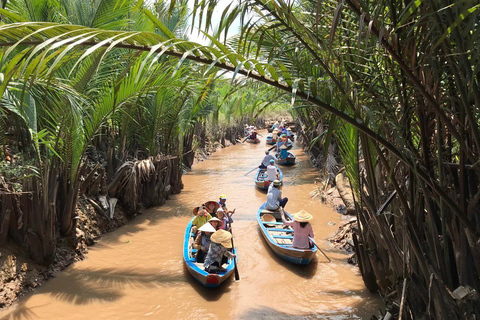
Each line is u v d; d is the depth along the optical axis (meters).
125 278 7.38
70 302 6.39
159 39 2.60
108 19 8.30
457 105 3.41
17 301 6.30
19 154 7.80
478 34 2.51
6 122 8.39
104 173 10.32
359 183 5.64
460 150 3.26
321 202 12.97
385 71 3.58
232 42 4.59
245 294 6.83
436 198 3.69
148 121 12.39
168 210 12.29
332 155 14.05
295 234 8.12
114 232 10.02
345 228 9.48
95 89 8.08
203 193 14.83
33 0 8.23
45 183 7.06
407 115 3.57
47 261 7.20
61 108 7.14
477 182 3.62
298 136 33.72
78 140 7.61
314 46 3.13
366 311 6.11
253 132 33.62
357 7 2.94
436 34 2.89
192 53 2.81
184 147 19.73
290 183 16.52
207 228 7.54
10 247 6.88
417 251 3.70
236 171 19.75
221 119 29.95
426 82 3.22
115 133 12.30
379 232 5.79
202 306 6.41
